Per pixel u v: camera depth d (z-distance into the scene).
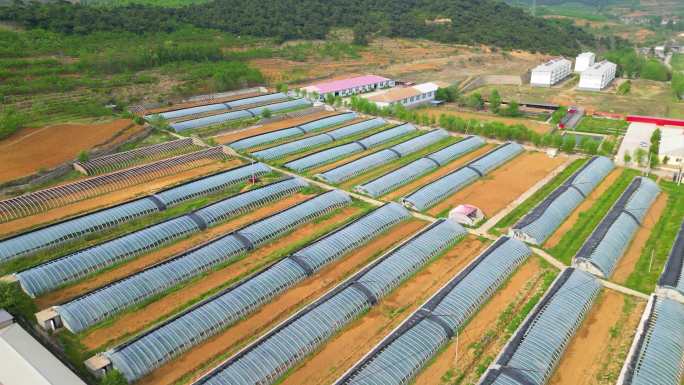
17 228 72.31
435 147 111.94
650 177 95.44
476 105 154.12
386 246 69.62
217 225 75.44
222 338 51.47
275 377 45.69
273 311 55.72
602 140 121.31
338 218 77.75
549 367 46.34
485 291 57.47
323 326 51.12
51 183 91.00
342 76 187.12
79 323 51.72
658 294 57.94
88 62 153.38
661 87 187.62
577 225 75.56
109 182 88.00
